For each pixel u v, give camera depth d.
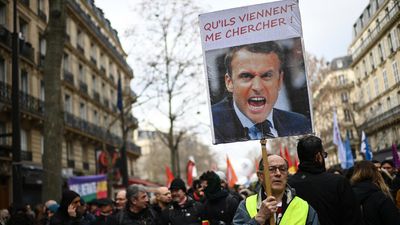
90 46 39.44
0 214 9.85
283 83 4.62
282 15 4.69
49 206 9.18
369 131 39.50
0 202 22.47
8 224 7.42
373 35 35.00
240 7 4.77
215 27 4.80
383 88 34.88
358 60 40.69
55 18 14.34
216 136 4.68
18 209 8.11
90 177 18.16
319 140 4.52
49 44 14.22
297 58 4.62
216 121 4.70
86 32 38.25
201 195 8.95
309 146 4.46
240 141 4.63
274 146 38.03
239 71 4.70
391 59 31.73
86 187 17.88
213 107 4.72
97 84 40.28
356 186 4.88
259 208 3.80
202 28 4.82
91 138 35.72
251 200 4.08
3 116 23.09
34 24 28.16
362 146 18.30
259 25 4.72
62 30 14.40
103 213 8.09
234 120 4.67
